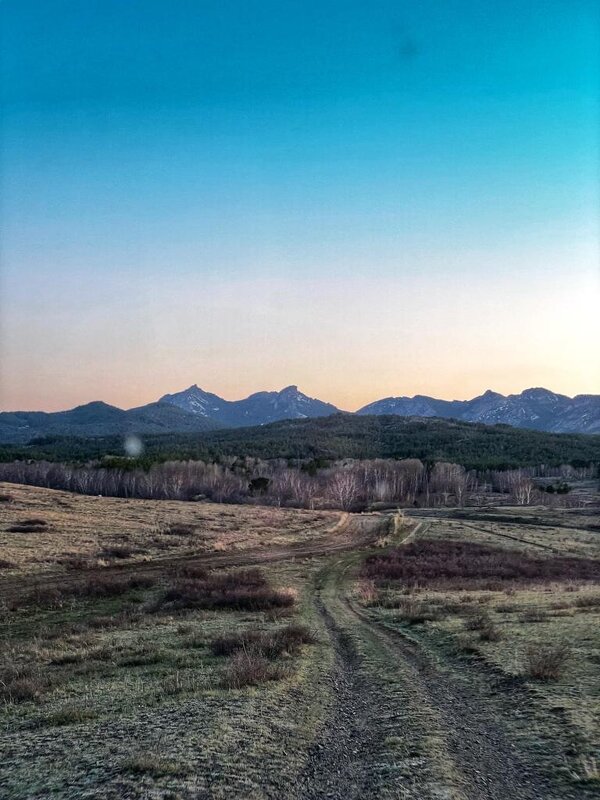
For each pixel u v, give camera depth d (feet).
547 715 37.50
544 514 328.49
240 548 194.39
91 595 113.19
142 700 43.47
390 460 532.32
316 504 395.34
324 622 86.48
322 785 28.76
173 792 26.63
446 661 56.24
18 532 177.68
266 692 44.78
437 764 30.66
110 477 419.33
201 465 470.39
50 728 37.58
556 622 69.26
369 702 44.34
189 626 81.82
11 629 86.33
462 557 183.11
